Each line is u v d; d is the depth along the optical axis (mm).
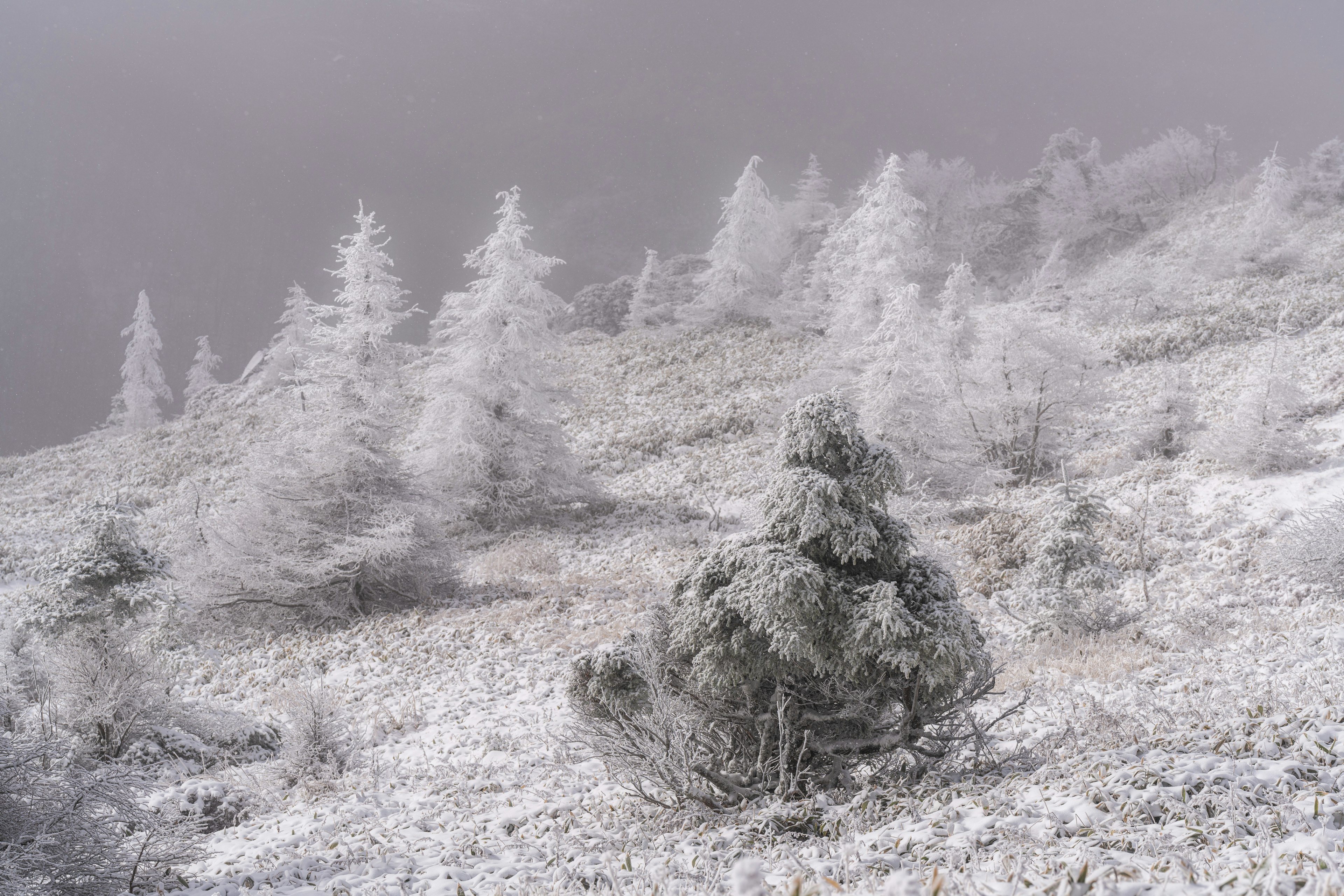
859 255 38875
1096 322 45062
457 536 29469
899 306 28344
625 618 17422
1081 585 14008
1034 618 14914
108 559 12055
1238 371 32250
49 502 41438
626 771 7359
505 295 30203
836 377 33156
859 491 6621
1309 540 15859
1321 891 2934
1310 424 24406
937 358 28922
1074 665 11961
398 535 20891
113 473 45094
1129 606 16516
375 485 22406
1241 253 49125
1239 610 15000
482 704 12875
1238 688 8547
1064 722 8438
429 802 8414
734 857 5281
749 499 28859
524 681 13914
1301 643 10531
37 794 5664
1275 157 50781
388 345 22984
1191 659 11047
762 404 39562
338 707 13227
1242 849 3799
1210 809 4477
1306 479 20766
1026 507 23625
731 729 7203
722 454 34906
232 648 19031
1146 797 4691
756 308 57719
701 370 48000
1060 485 15000
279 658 17547
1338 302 37375
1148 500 22219
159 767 10500
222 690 15477
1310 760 5055
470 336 30281
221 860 7090
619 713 7016
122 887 5957
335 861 6566
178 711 11953
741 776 6871
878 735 6785
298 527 21422
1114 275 57875
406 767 10258
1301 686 7867
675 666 7066
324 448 21844
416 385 50844
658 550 24859
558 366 32188
